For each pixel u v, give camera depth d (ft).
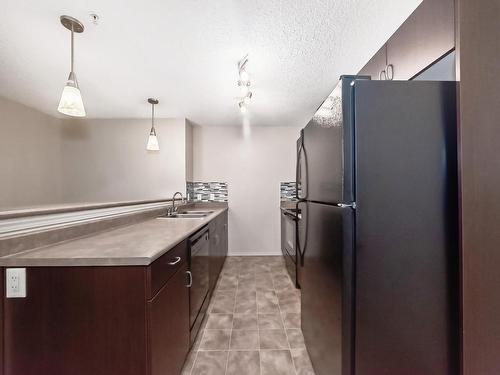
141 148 11.98
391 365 3.30
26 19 5.02
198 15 4.95
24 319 3.35
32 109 10.33
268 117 11.99
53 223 4.28
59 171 11.72
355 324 3.30
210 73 7.43
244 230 13.58
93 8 4.72
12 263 3.33
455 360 3.29
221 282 9.74
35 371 3.35
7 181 9.36
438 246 3.30
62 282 3.37
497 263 3.06
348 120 3.32
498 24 3.00
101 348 3.39
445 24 3.94
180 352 4.78
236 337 6.15
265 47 6.09
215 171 13.53
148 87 8.46
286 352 5.59
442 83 3.32
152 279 3.54
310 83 8.13
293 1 4.63
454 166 3.29
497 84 3.03
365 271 3.28
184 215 9.84
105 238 4.71
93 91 8.80
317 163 4.67
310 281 5.19
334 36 5.66
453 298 3.29
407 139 3.30
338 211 3.51
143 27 5.29
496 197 3.06
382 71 5.92
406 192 3.30
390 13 4.94
